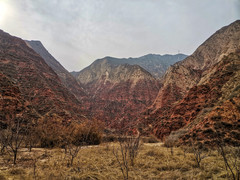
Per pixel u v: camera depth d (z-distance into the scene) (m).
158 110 51.56
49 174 4.65
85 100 94.25
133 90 88.00
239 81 18.31
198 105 31.52
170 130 32.66
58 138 11.87
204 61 79.44
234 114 10.55
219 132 9.88
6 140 7.88
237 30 69.44
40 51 127.94
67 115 36.09
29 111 24.16
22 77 42.91
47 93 42.41
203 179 4.37
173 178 4.61
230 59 35.66
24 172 4.94
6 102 21.31
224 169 4.95
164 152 8.55
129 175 4.80
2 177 4.35
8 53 51.69
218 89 29.72
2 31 71.50
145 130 43.09
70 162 6.39
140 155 7.95
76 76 170.75
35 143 11.52
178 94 54.88
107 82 119.94
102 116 75.69
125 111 75.19
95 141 14.54
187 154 8.09
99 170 5.33
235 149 7.14
